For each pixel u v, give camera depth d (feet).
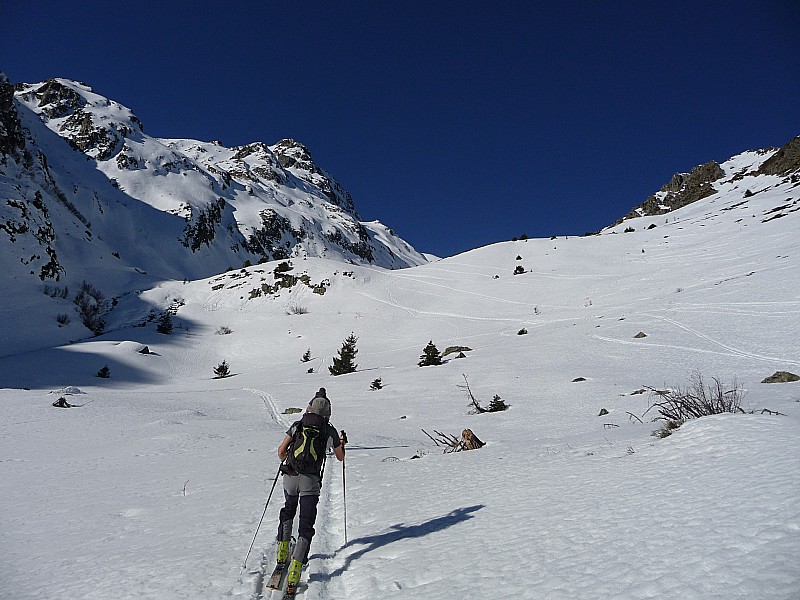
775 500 11.51
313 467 14.62
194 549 16.47
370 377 126.41
